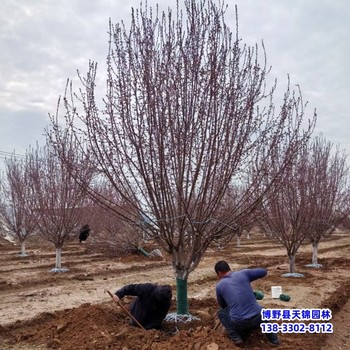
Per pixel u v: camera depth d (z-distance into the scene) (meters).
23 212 16.98
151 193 5.96
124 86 5.92
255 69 6.18
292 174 11.36
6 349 5.86
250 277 6.04
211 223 6.25
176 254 6.50
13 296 9.77
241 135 5.94
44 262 16.28
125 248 16.88
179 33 5.98
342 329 7.23
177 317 6.55
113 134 5.98
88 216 15.00
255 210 6.38
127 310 6.62
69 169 6.71
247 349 5.47
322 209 13.66
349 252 21.03
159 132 5.77
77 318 6.58
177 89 5.81
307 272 13.23
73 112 6.39
